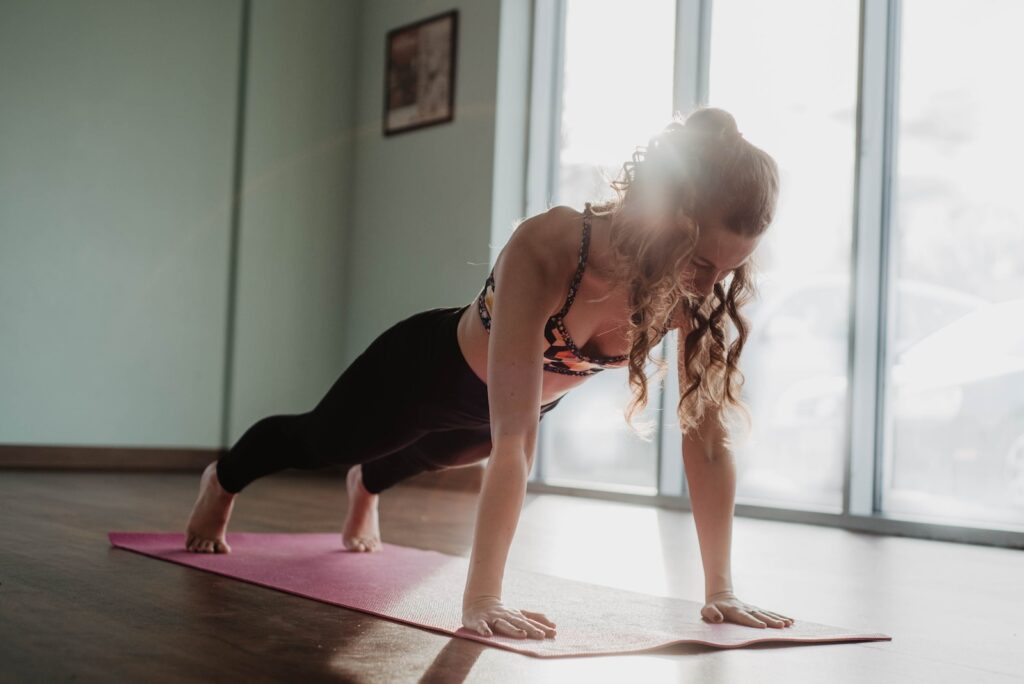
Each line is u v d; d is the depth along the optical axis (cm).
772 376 439
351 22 655
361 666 130
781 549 318
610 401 508
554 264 155
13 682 116
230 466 231
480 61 566
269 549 253
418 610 171
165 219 588
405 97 614
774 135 450
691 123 142
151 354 581
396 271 614
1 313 534
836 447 418
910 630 182
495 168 552
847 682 134
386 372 195
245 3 618
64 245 554
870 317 403
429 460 237
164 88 588
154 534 263
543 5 562
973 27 385
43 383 545
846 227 421
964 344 381
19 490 402
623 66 523
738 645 152
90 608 163
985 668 149
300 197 635
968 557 312
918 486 392
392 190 620
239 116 616
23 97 542
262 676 123
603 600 196
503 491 151
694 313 161
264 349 620
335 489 481
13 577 192
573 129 548
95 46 565
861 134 405
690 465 178
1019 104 371
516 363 151
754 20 461
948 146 389
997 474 370
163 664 127
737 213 137
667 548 301
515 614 151
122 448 569
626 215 144
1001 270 372
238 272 611
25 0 544
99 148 566
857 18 423
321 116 643
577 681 127
